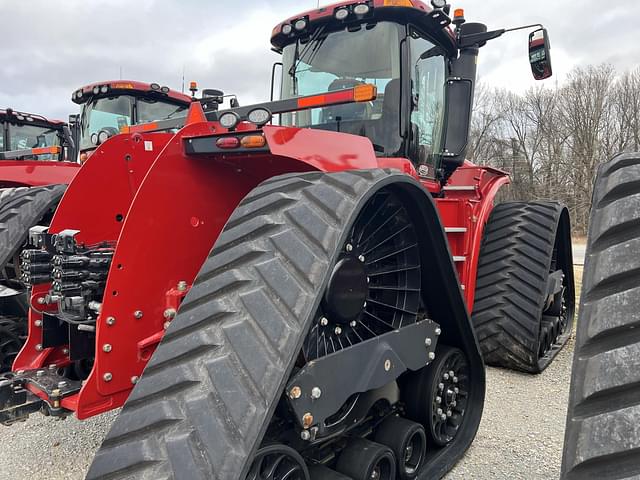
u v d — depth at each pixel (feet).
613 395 3.34
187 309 5.23
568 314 17.88
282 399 5.45
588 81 104.78
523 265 13.10
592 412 3.37
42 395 7.48
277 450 5.34
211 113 8.30
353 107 10.68
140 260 6.89
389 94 10.30
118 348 6.77
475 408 9.22
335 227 5.38
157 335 7.03
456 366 9.02
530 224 13.67
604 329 3.59
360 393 6.88
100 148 8.42
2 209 9.98
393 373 6.82
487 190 13.69
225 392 4.50
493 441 9.55
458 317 8.37
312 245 5.25
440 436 8.66
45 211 9.97
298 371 5.46
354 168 7.09
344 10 10.30
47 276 8.06
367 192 5.77
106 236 8.73
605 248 4.07
